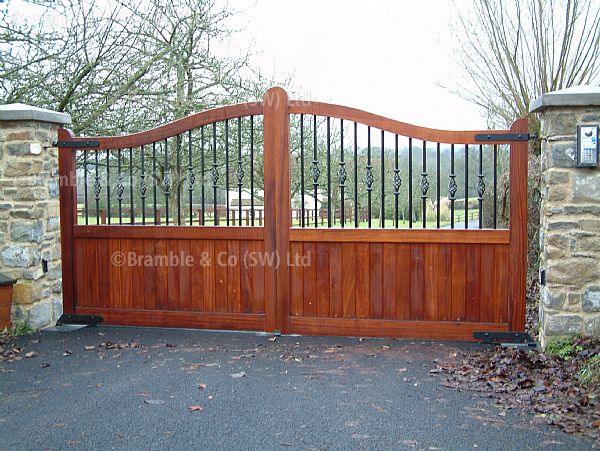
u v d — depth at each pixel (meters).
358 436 2.79
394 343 4.65
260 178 9.15
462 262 4.69
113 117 7.95
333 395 3.38
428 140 4.66
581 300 4.19
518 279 4.60
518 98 6.89
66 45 7.23
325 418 3.02
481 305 4.68
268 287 4.98
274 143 4.89
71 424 2.95
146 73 8.36
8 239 5.08
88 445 2.69
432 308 4.76
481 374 3.75
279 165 4.90
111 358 4.23
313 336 4.90
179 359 4.20
